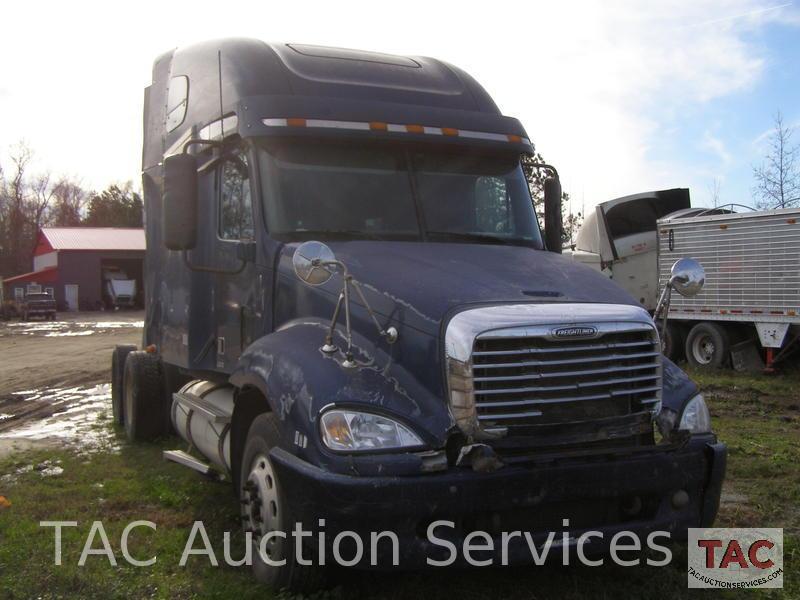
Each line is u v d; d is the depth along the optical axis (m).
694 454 4.62
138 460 8.02
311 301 5.16
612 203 19.20
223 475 6.12
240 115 5.85
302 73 6.25
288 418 4.45
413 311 4.53
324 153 5.86
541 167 6.85
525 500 4.23
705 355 15.86
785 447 8.59
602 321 4.48
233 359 6.26
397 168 5.98
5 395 13.20
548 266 5.27
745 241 14.77
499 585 4.84
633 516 4.63
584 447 4.47
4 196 71.50
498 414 4.27
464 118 6.27
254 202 5.75
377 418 4.25
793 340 14.36
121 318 42.16
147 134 8.95
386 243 5.55
